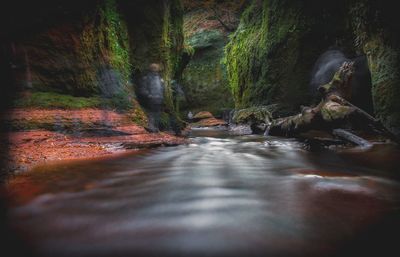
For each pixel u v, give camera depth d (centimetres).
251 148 921
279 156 736
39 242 234
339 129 973
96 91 1005
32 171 487
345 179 456
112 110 1000
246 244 230
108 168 536
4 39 508
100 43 1060
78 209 308
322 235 248
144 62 1266
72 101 896
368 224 269
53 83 893
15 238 240
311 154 757
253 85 2125
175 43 1688
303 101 1627
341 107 973
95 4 995
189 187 408
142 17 1270
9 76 513
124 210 307
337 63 1393
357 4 1026
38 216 287
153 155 725
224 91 3450
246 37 2339
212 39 3503
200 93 3512
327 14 1470
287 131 1243
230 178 473
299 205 326
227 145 1012
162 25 1328
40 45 858
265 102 1900
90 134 863
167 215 292
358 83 1101
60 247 226
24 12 757
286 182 440
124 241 235
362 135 936
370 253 217
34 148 648
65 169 509
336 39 1443
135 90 1218
